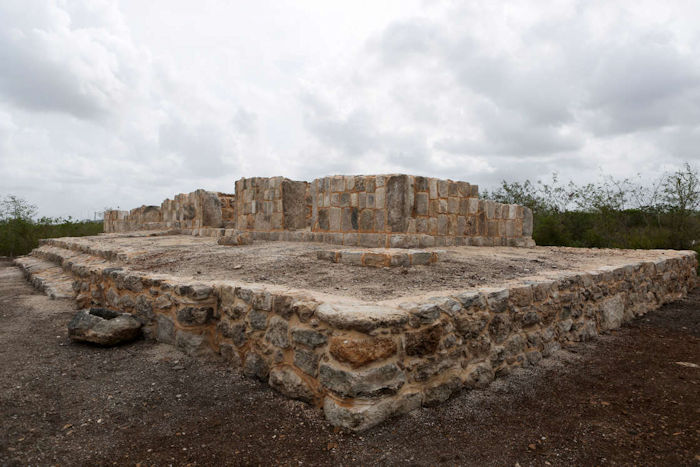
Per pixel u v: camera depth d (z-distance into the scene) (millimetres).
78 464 2582
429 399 3391
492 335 4078
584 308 5586
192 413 3271
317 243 9305
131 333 5051
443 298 3727
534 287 4680
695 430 3062
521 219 12227
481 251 8977
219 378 3982
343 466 2570
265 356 3869
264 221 11180
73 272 8102
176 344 4773
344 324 3006
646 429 3078
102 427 3047
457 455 2695
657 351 5078
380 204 8398
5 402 3383
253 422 3119
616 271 6477
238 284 4586
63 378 3934
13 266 13750
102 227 24547
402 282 5059
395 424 3051
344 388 2947
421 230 8945
